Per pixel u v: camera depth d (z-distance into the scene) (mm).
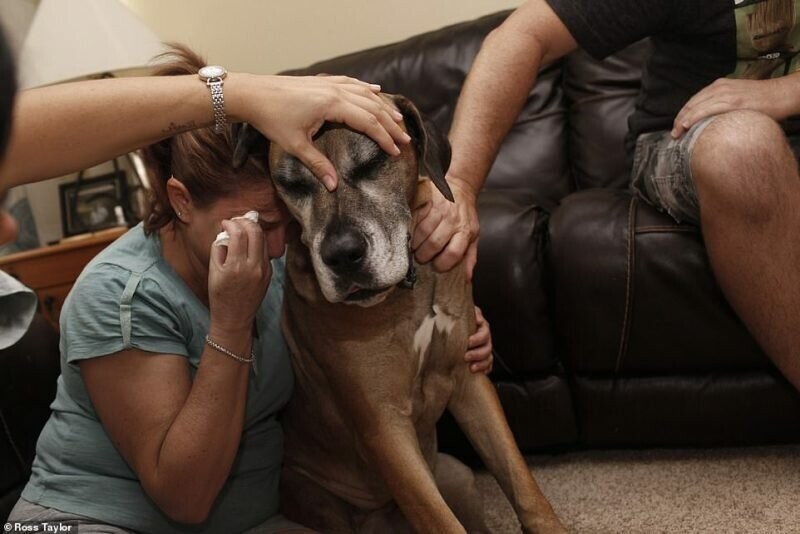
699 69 1995
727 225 1643
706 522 1668
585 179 2625
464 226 1527
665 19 1906
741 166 1591
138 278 1354
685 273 1830
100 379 1317
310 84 1255
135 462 1318
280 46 3293
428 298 1485
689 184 1722
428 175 1415
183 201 1354
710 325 1854
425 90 2754
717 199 1631
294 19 3246
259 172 1366
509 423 2062
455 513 1708
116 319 1315
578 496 1892
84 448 1383
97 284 1348
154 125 1199
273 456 1580
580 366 1961
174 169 1364
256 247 1260
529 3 1933
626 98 2586
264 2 3260
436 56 2758
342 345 1473
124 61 2691
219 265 1247
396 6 3121
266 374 1534
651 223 1862
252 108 1224
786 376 1735
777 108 1762
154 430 1303
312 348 1537
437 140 1470
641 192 1999
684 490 1834
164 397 1312
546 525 1487
